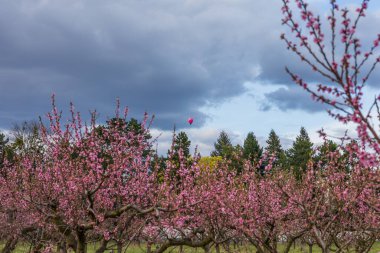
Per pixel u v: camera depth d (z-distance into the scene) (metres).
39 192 12.95
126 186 13.95
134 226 13.88
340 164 10.72
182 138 43.84
